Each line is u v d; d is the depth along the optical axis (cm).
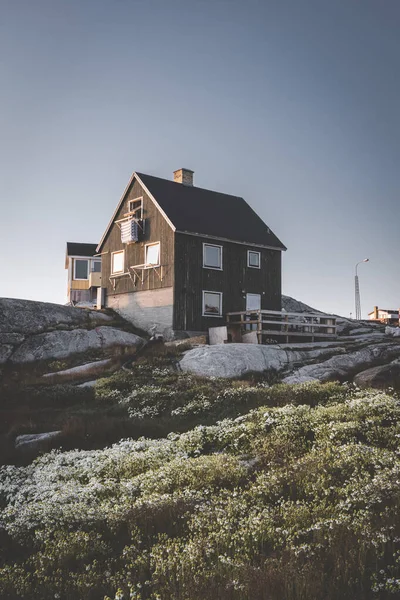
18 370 3281
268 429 1786
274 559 884
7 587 922
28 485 1550
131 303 4256
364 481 1192
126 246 4375
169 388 2591
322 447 1527
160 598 823
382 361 3017
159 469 1458
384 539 889
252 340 3578
